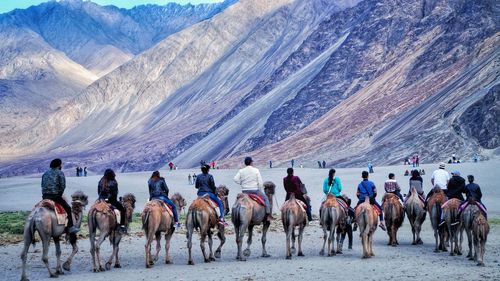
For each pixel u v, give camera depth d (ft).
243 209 70.38
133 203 75.36
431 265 65.05
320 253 75.15
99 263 63.82
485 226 65.10
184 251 80.33
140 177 268.82
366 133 472.44
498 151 333.21
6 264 69.00
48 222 59.31
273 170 274.77
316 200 166.30
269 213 73.10
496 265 65.00
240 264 67.21
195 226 69.15
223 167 505.66
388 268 62.85
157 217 66.13
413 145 381.40
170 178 264.52
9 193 215.51
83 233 96.27
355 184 197.26
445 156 350.02
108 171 66.13
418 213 85.35
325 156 447.42
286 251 73.05
